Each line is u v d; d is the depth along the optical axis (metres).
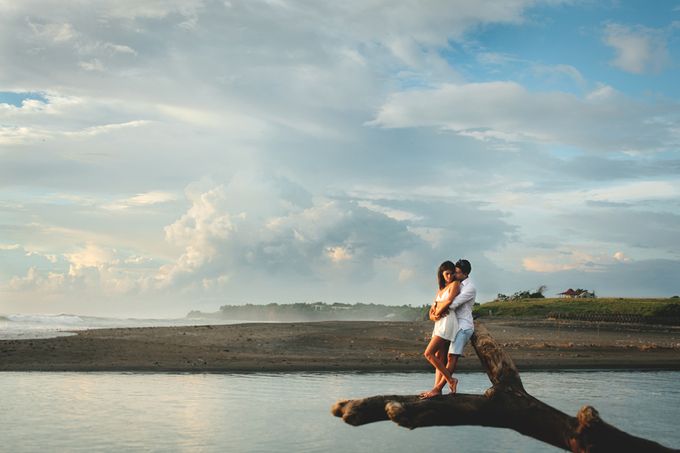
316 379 20.80
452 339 8.69
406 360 26.53
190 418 13.85
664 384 22.00
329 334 35.62
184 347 27.78
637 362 29.77
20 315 70.75
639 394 19.41
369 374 22.52
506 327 47.06
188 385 18.75
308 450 11.45
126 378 19.92
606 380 23.06
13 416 13.53
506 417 7.12
